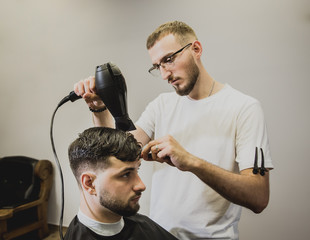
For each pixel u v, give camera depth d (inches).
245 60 67.9
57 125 94.4
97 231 31.7
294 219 65.6
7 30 101.0
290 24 63.6
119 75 28.6
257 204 31.1
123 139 28.7
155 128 43.9
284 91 65.0
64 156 93.8
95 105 33.5
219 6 69.3
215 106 38.4
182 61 35.4
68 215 93.2
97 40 86.3
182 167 28.7
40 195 90.4
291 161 65.2
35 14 95.9
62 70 93.1
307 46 62.6
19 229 81.9
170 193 39.8
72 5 89.5
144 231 36.8
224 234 36.3
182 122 40.9
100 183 28.4
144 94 80.0
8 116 103.3
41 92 97.0
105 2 84.2
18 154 102.5
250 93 68.0
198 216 37.2
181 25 36.4
